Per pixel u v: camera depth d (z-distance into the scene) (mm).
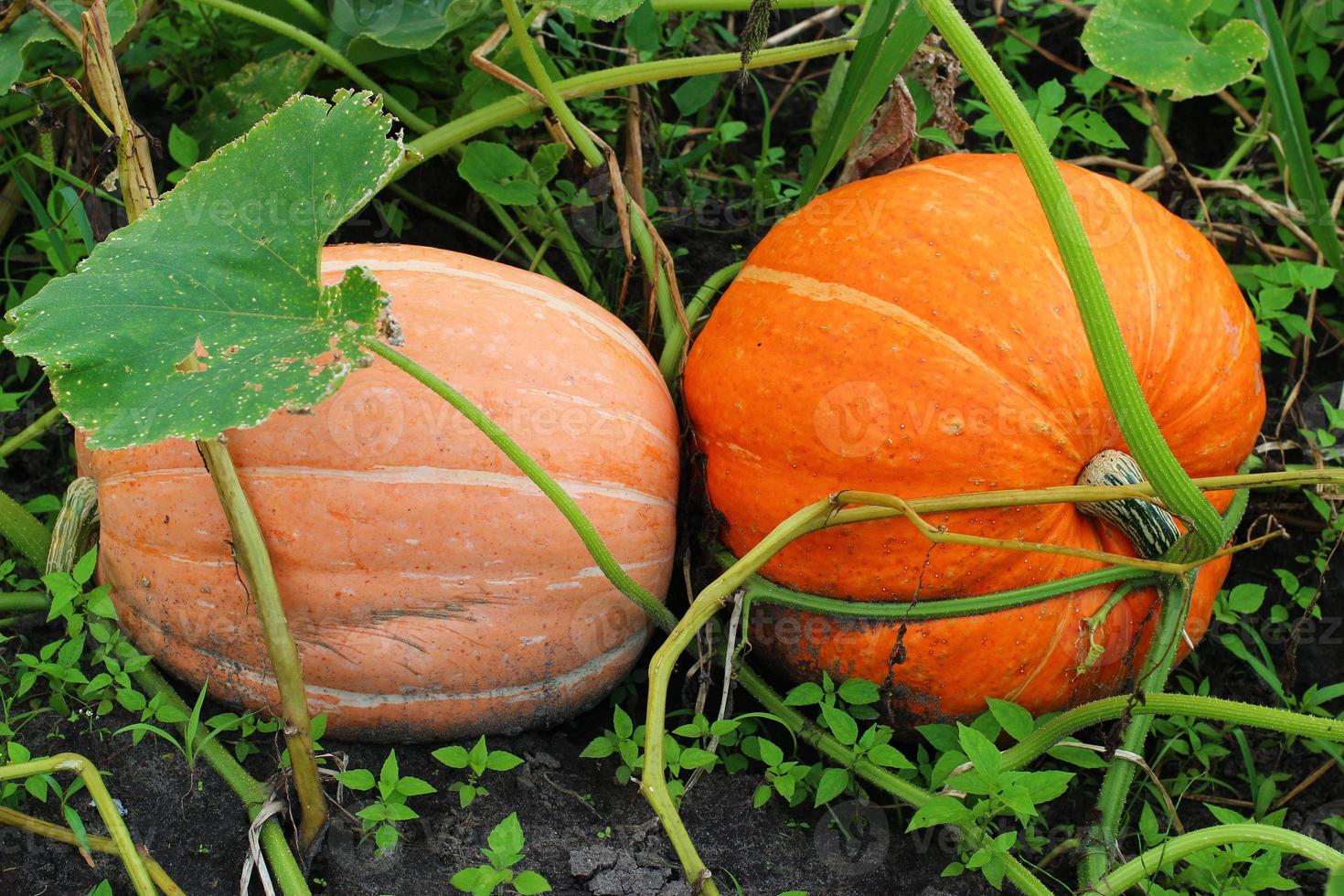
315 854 1407
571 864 1414
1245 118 1862
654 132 1778
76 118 1716
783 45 1898
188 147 1650
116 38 1524
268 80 1673
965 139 1873
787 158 1888
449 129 1631
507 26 1622
